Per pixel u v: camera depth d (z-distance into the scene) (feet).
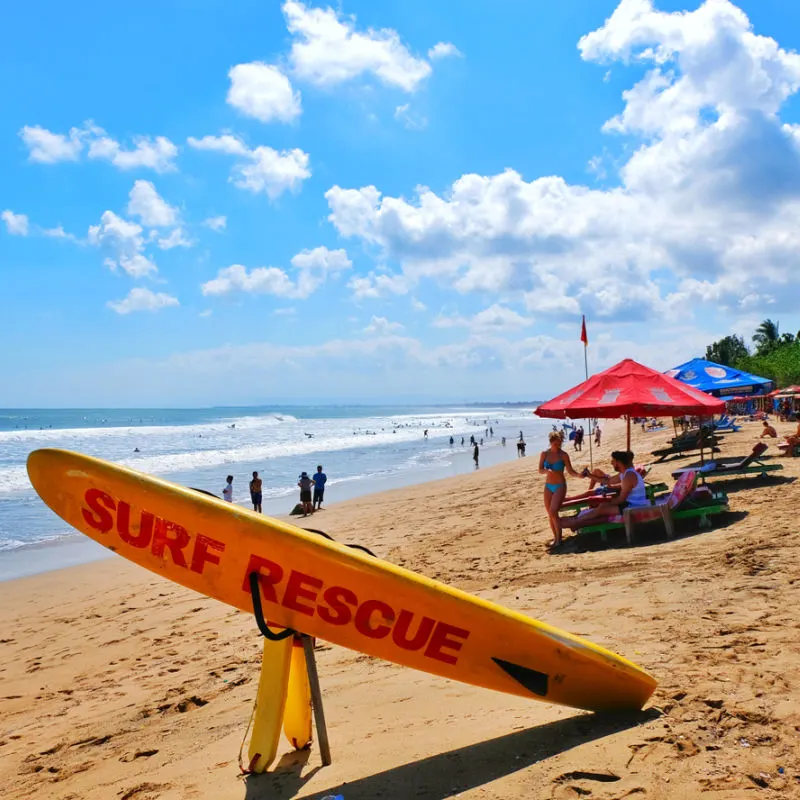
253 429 290.35
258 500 62.54
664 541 25.75
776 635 13.21
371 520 53.01
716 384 47.32
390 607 10.14
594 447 125.18
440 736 10.53
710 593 17.13
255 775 10.01
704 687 10.94
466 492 66.18
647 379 29.58
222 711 14.33
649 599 17.53
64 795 11.15
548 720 10.66
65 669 22.02
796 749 8.64
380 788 8.89
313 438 219.82
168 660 20.79
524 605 19.15
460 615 10.22
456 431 262.47
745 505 29.63
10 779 12.72
